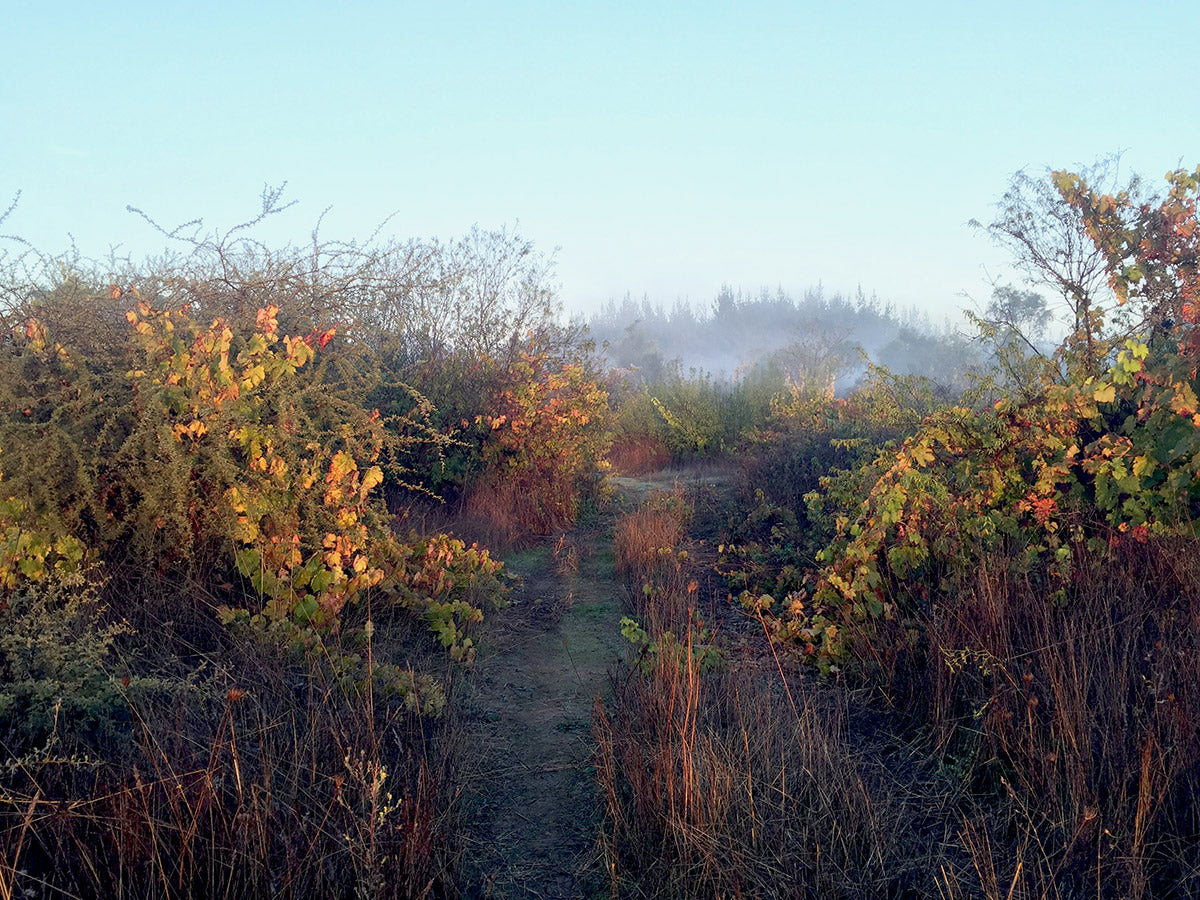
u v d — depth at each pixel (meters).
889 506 4.60
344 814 2.75
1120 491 4.58
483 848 3.07
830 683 4.32
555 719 4.11
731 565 6.91
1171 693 3.07
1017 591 4.05
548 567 7.25
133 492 4.53
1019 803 2.97
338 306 6.18
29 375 4.56
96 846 2.50
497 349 9.62
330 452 5.15
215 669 3.68
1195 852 2.66
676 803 2.96
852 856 2.82
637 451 15.62
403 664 4.49
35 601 3.45
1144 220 5.15
